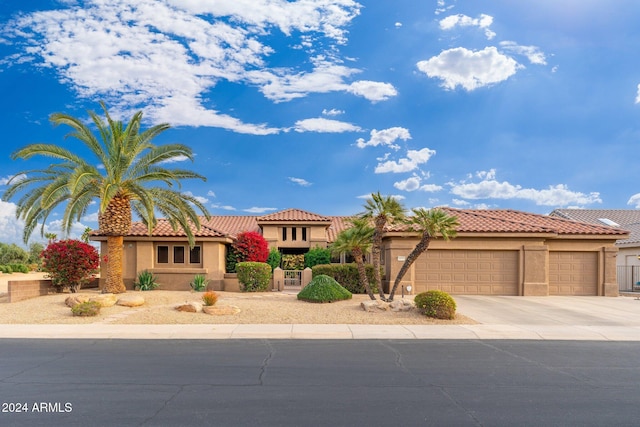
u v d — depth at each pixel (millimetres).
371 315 17578
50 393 8234
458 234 25844
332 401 7801
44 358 11195
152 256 27141
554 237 26141
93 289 26391
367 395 8156
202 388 8562
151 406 7512
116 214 22203
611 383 9141
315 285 20375
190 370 9969
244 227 41938
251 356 11484
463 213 29922
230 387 8633
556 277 26641
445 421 6895
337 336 14453
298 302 20188
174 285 27016
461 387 8742
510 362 10977
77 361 10852
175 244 27516
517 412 7336
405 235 25594
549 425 6797
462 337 14406
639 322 17250
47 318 17266
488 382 9133
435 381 9156
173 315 17438
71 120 21094
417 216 19719
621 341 14117
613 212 44938
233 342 13516
